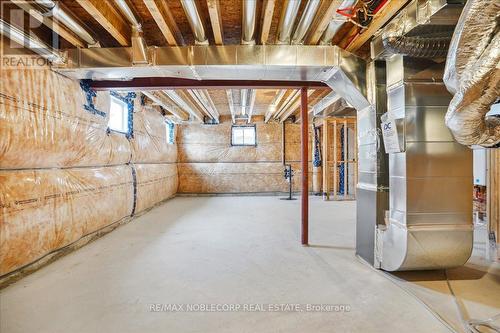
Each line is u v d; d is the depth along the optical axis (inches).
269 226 168.1
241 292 83.4
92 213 135.3
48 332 64.0
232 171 318.0
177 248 125.4
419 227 86.0
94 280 91.4
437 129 86.5
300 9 90.2
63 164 118.4
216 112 279.6
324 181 279.3
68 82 115.1
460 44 56.9
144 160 214.5
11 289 84.5
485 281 91.4
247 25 84.2
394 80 90.5
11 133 86.8
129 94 186.7
